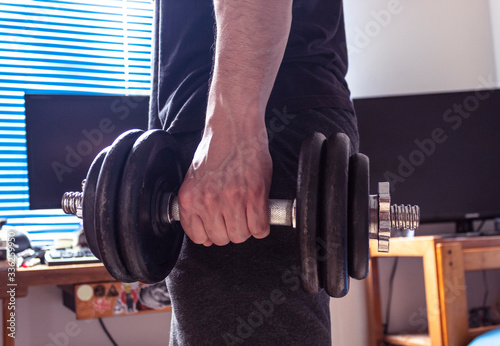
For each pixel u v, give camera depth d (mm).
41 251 1977
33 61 2262
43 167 1982
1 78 2215
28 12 2258
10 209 2203
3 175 2182
